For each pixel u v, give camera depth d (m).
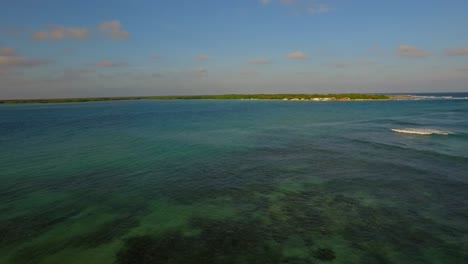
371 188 17.75
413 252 11.20
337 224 13.43
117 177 20.42
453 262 10.58
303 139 34.66
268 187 18.30
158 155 26.92
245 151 28.39
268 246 11.70
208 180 19.73
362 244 11.78
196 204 15.86
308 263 10.61
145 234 12.73
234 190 17.86
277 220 13.91
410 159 23.86
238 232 12.84
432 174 19.92
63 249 11.58
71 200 16.42
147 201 16.28
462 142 30.00
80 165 23.52
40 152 28.53
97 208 15.38
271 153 27.39
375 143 30.80
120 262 10.70
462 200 15.74
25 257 11.04
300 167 22.50
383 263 10.57
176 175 20.83
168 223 13.74
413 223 13.38
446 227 13.00
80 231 13.00
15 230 13.07
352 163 23.23
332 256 11.02
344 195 16.78
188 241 12.12
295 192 17.41
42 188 18.30
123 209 15.29
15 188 18.30
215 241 12.11
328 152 27.30
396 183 18.47
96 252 11.36
